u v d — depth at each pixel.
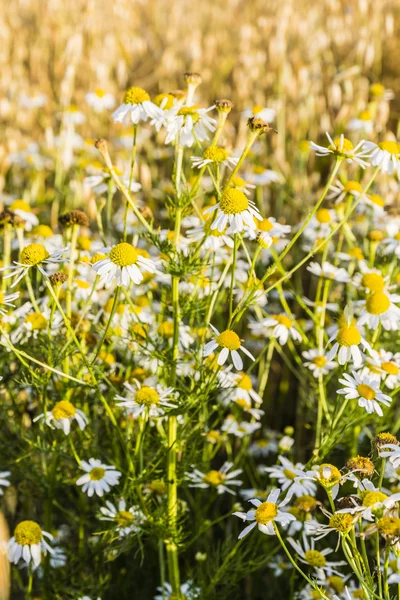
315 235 1.52
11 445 1.43
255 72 2.12
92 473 1.35
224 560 1.37
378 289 1.44
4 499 1.47
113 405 1.41
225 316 1.64
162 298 1.41
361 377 1.32
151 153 1.92
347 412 1.42
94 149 1.89
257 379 1.60
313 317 1.46
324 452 1.35
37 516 1.50
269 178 1.62
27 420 1.45
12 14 2.64
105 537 1.36
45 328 1.39
